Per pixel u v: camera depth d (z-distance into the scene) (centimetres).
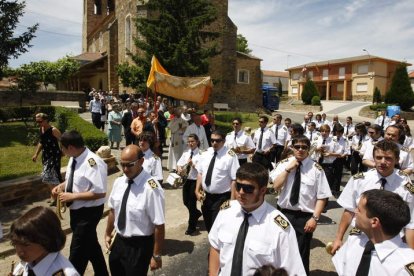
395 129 540
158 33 1920
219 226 285
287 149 530
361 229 235
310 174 421
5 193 736
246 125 2298
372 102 4175
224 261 273
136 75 1953
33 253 224
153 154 626
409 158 548
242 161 857
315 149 862
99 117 1667
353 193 374
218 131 532
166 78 1141
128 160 358
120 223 366
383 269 220
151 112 1220
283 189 435
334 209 768
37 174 855
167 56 1902
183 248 577
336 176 888
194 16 1977
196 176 617
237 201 291
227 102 3058
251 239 265
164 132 1278
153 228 373
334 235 628
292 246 266
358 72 4653
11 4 1468
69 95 2592
